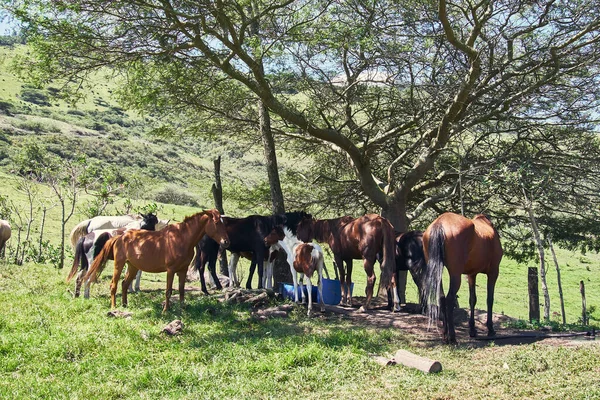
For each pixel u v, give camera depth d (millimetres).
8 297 11609
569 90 14836
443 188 19188
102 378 7402
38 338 8695
